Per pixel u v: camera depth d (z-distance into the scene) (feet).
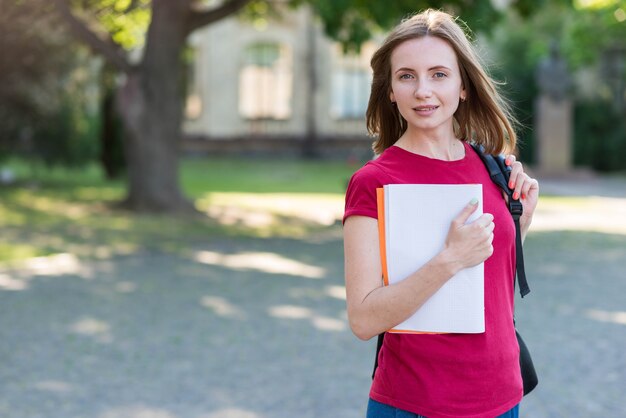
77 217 54.95
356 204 7.54
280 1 71.87
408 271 7.29
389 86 8.06
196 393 18.28
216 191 76.18
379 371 7.81
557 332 24.03
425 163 7.64
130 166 58.95
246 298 29.14
